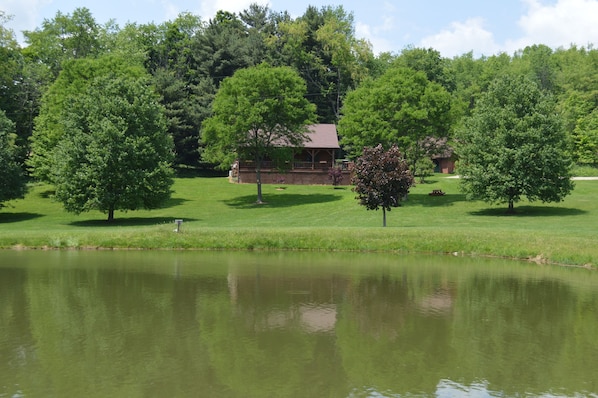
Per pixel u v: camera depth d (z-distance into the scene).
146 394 8.80
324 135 66.88
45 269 21.38
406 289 17.95
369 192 34.25
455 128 49.31
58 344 11.43
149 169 41.00
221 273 20.67
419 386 9.33
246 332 12.51
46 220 43.59
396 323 13.55
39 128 54.75
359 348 11.42
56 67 76.06
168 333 12.30
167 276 19.89
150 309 14.66
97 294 16.56
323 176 64.25
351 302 15.87
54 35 75.81
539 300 16.42
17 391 8.88
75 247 28.50
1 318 13.56
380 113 49.03
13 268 21.61
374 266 22.86
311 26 90.62
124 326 12.88
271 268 22.03
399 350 11.34
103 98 41.00
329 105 90.69
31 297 16.09
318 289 17.78
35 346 11.29
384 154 34.31
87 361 10.40
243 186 61.38
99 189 39.25
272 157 53.72
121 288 17.56
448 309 15.14
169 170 41.25
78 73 53.50
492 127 42.78
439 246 27.70
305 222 39.59
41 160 52.34
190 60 91.69
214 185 62.19
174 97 75.38
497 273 21.39
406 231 29.66
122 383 9.28
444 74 93.56
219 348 11.30
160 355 10.79
